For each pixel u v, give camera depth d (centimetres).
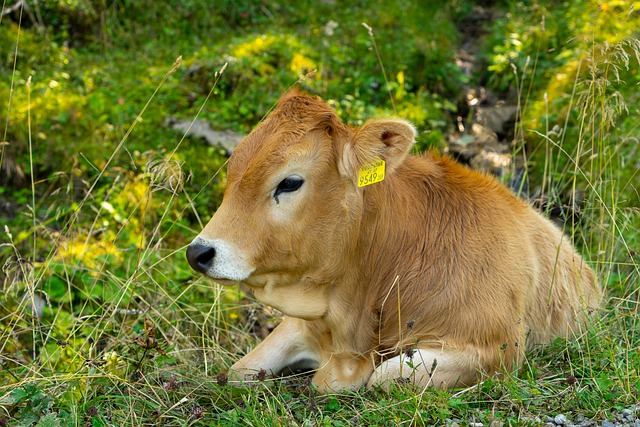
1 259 857
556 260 601
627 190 838
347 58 1171
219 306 725
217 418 520
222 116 1056
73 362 607
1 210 945
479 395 530
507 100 1139
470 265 571
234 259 527
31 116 1011
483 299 563
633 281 702
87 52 1203
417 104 1090
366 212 569
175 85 1102
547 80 1108
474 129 1082
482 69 1209
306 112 543
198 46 1224
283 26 1295
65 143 991
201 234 530
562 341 612
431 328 564
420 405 511
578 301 654
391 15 1302
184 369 612
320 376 586
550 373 579
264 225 533
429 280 570
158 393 556
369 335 579
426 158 626
